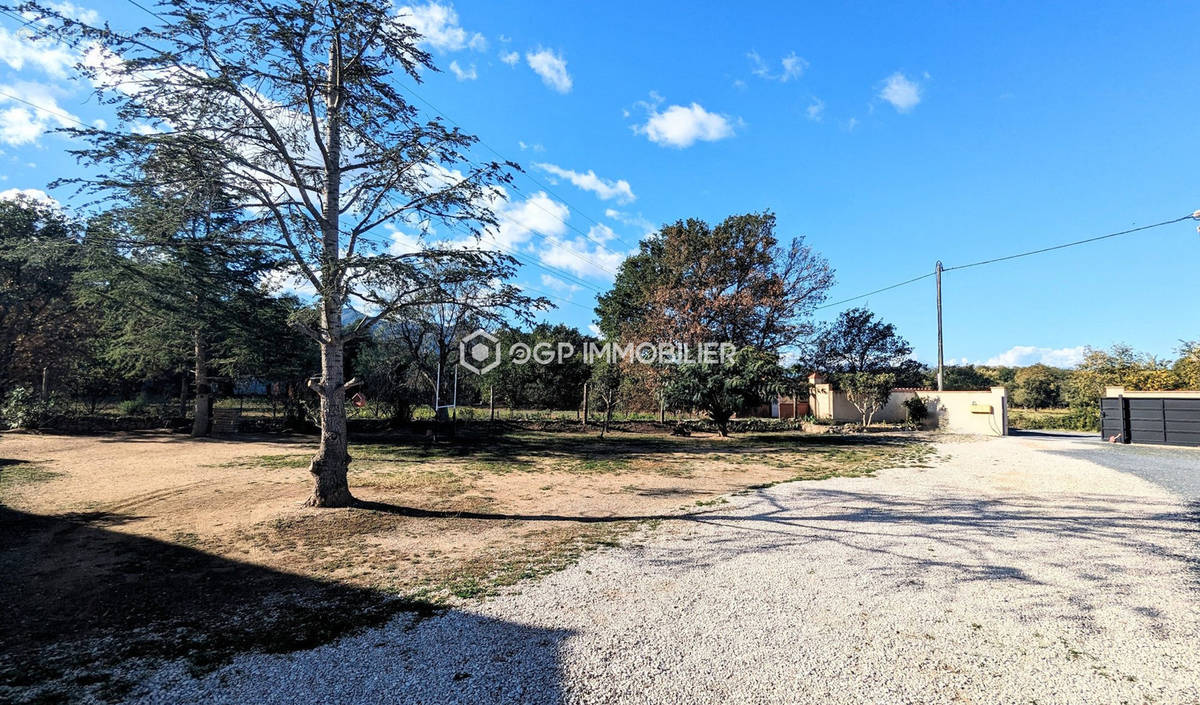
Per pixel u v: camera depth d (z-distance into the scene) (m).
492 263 8.59
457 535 6.95
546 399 29.86
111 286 17.05
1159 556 5.89
